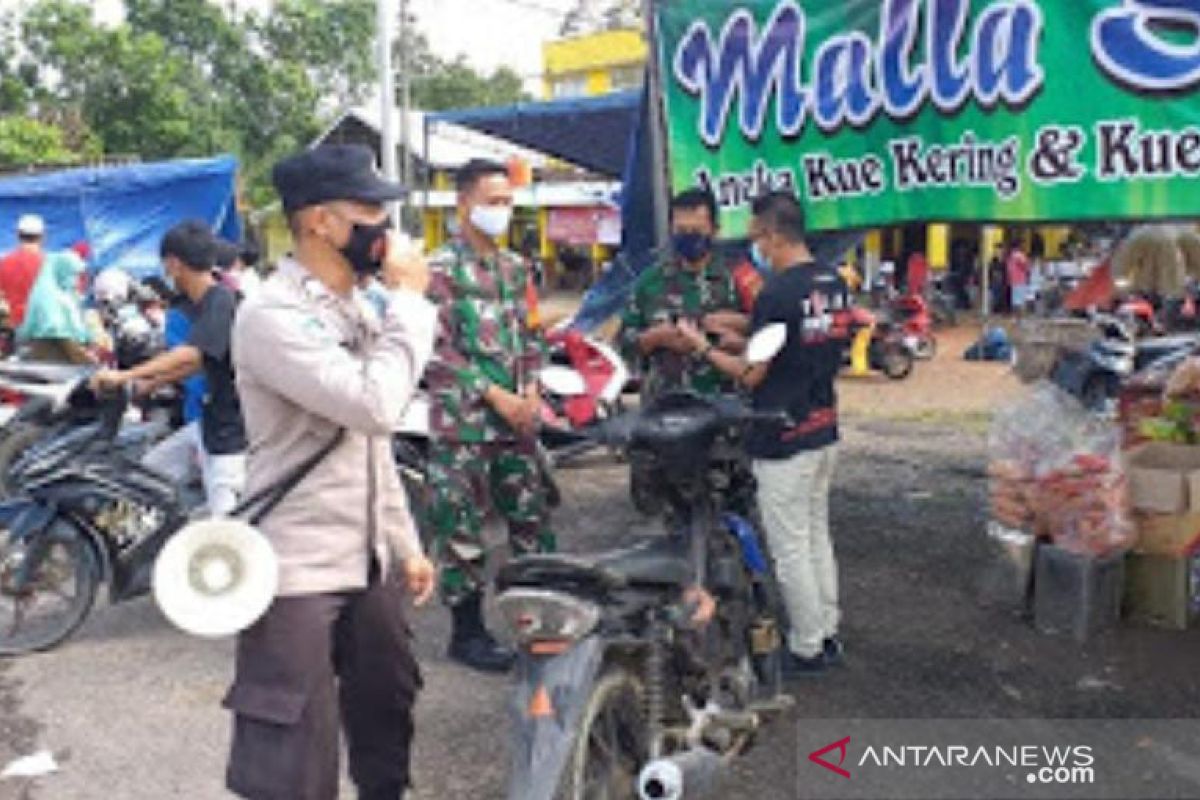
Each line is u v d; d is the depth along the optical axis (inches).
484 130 410.9
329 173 99.6
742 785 139.3
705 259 196.2
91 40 1244.5
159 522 195.8
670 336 190.7
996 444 196.7
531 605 108.7
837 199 205.6
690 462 133.8
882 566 222.8
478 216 169.0
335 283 104.1
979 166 184.7
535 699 106.0
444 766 147.3
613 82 1477.6
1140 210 168.6
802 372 160.1
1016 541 193.3
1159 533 187.2
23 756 153.6
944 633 187.8
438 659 184.1
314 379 96.5
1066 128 173.9
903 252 862.5
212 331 185.9
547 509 180.1
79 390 196.7
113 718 165.3
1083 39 170.6
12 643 191.3
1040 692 165.2
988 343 585.3
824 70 203.6
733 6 215.8
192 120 1320.1
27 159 978.7
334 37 1590.8
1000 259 832.9
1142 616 190.5
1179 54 162.1
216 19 1461.6
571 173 828.6
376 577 109.7
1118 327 425.4
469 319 168.9
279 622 101.9
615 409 189.9
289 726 101.6
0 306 394.0
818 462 163.3
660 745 118.3
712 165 223.9
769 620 151.7
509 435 173.9
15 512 191.0
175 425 306.7
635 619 118.8
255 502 102.4
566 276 1172.5
